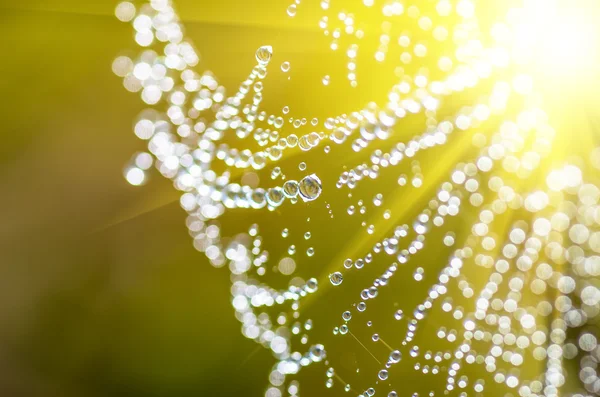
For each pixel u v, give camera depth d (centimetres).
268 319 9
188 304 9
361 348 9
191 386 9
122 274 9
